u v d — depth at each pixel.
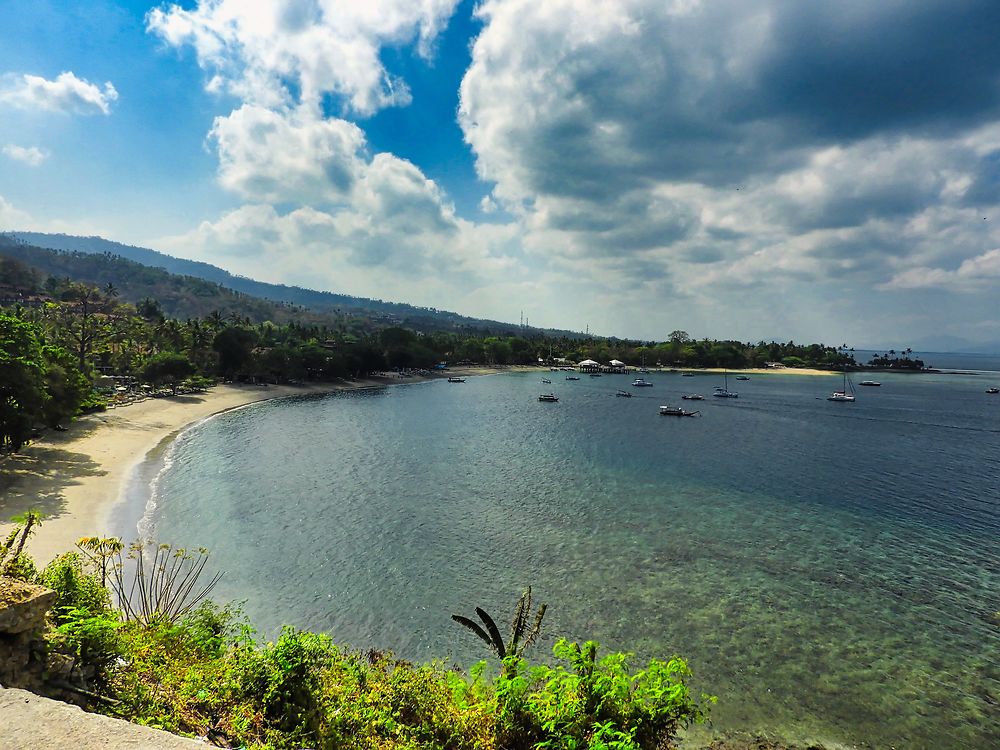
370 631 26.22
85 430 64.75
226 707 10.09
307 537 37.59
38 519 13.78
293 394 130.00
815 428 98.19
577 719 9.38
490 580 31.81
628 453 71.50
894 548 37.84
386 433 82.88
